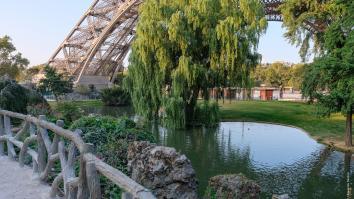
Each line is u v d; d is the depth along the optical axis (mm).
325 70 20438
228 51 26750
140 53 26906
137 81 27828
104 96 51219
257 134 26750
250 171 15578
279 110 43875
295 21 24438
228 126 31484
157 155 6117
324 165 16906
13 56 63000
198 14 27234
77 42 70562
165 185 5930
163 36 26953
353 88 19109
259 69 95812
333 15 22375
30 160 8398
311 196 12258
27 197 6090
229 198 6246
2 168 7879
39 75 75625
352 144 22156
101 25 66375
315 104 22953
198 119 28750
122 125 8656
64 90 55594
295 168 16141
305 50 25203
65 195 5340
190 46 27375
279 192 12734
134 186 3066
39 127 7004
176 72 26344
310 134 26859
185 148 20641
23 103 13688
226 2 28047
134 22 65125
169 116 26594
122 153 7383
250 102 54844
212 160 17594
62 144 5992
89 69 74250
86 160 4148
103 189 6633
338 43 20906
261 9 28422
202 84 27781
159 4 27719
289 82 87188
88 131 8516
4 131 9477
